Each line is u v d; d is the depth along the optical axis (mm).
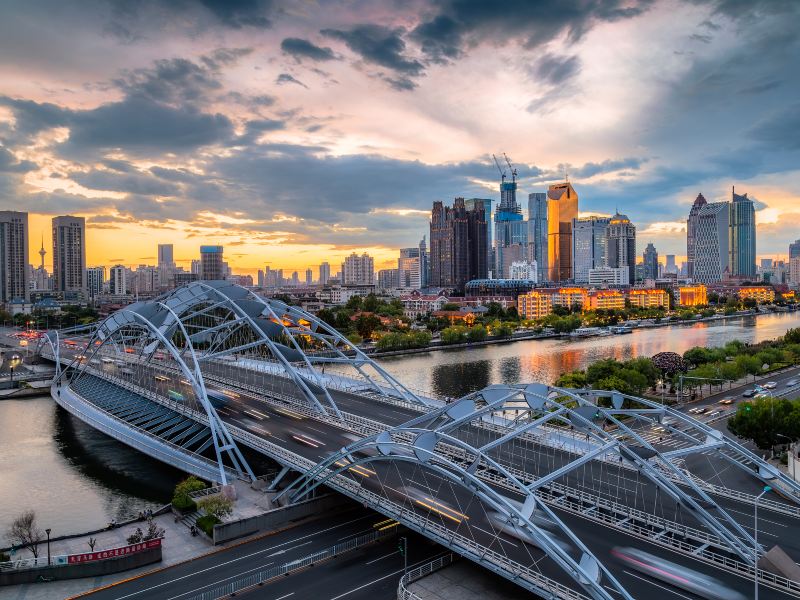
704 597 59906
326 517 93375
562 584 62688
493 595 67500
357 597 68875
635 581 62938
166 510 97438
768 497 93812
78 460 132250
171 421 135000
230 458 120438
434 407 138000
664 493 87938
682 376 169750
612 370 171750
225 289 165750
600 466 98750
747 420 118125
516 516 62312
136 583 74188
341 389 163750
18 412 181000
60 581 75875
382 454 89938
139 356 180125
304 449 107438
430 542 83438
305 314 170750
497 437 111812
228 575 75438
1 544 89688
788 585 61812
